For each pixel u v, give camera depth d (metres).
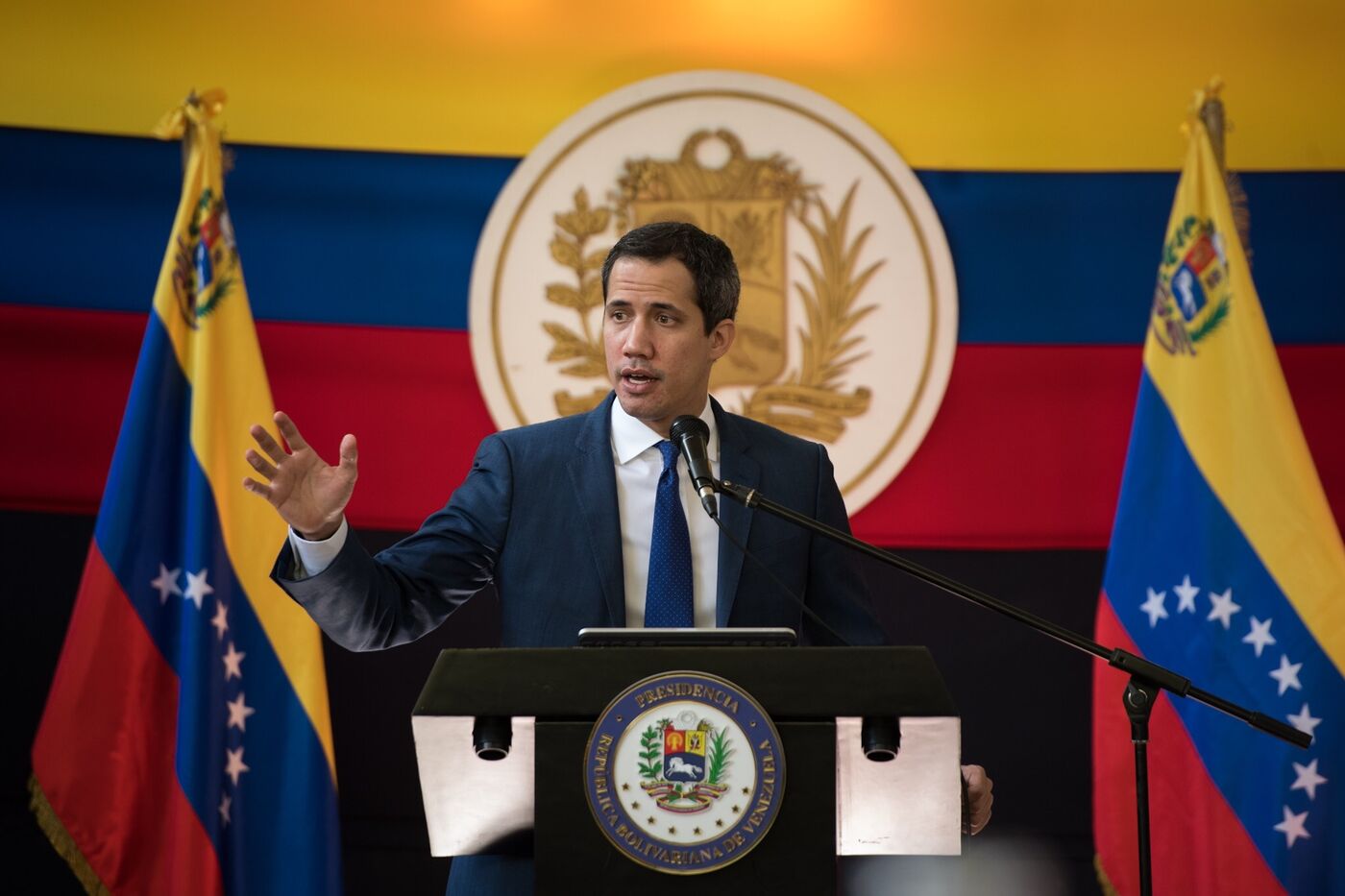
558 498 8.02
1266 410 11.90
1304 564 11.56
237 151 13.45
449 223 13.45
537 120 13.59
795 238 13.33
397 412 13.20
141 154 13.40
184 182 12.72
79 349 13.12
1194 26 13.59
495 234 13.30
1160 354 12.36
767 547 8.01
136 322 13.20
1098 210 13.43
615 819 5.18
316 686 11.89
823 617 8.38
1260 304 12.80
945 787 5.66
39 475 12.95
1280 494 11.73
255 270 13.33
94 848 11.29
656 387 7.93
